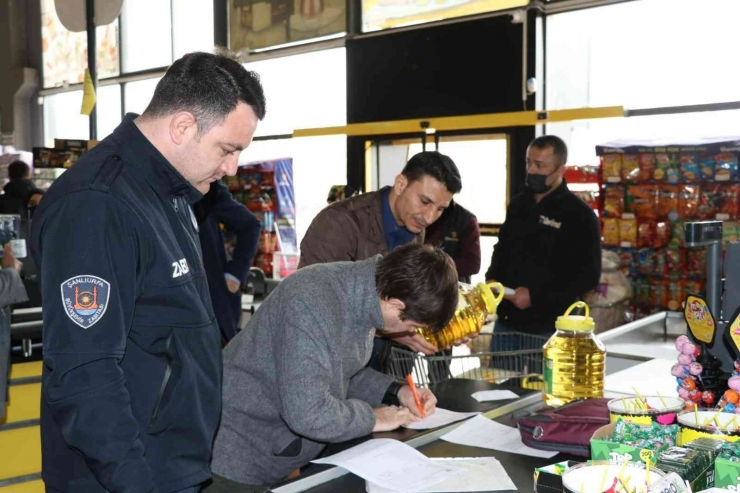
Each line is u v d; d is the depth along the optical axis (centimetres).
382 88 654
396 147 643
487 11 595
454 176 252
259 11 787
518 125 540
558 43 568
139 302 145
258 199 749
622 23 538
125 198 140
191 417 150
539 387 263
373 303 179
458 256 445
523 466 165
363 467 158
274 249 753
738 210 468
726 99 490
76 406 131
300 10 744
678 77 511
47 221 138
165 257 146
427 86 623
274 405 191
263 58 785
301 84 763
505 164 575
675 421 161
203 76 147
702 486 129
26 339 329
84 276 133
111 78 1043
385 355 258
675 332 346
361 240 264
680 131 519
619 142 524
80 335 132
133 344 145
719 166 471
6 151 1072
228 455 188
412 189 253
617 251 510
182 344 149
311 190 768
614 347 306
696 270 481
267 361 187
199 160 150
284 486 149
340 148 730
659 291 495
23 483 321
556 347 212
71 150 698
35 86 1219
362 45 666
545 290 372
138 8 999
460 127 539
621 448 135
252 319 194
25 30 1233
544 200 377
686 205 483
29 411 324
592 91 557
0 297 266
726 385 185
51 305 134
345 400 185
